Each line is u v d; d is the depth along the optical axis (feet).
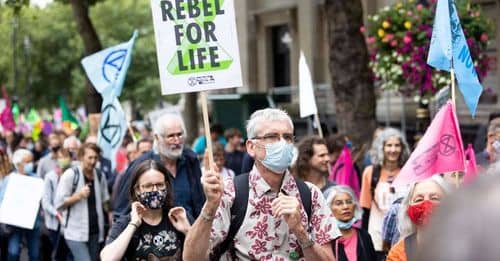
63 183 29.48
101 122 34.91
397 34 33.50
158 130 22.03
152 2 14.61
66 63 136.26
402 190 22.29
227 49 14.62
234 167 38.75
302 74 27.68
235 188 13.69
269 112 13.61
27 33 135.95
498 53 52.95
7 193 29.99
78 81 133.28
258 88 86.53
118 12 134.00
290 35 80.74
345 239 18.75
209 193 12.98
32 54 136.15
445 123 16.43
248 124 13.84
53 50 136.87
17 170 33.12
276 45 84.99
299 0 78.48
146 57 130.31
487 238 3.54
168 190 16.97
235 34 14.65
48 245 33.50
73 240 29.43
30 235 32.71
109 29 133.80
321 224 13.91
